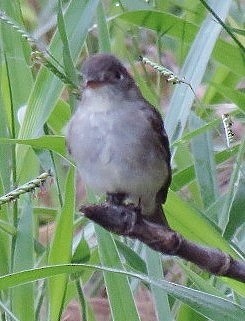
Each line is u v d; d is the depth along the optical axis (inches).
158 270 146.9
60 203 148.3
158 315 146.7
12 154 148.9
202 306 144.0
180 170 150.7
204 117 153.0
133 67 151.9
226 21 154.9
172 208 147.0
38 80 148.7
